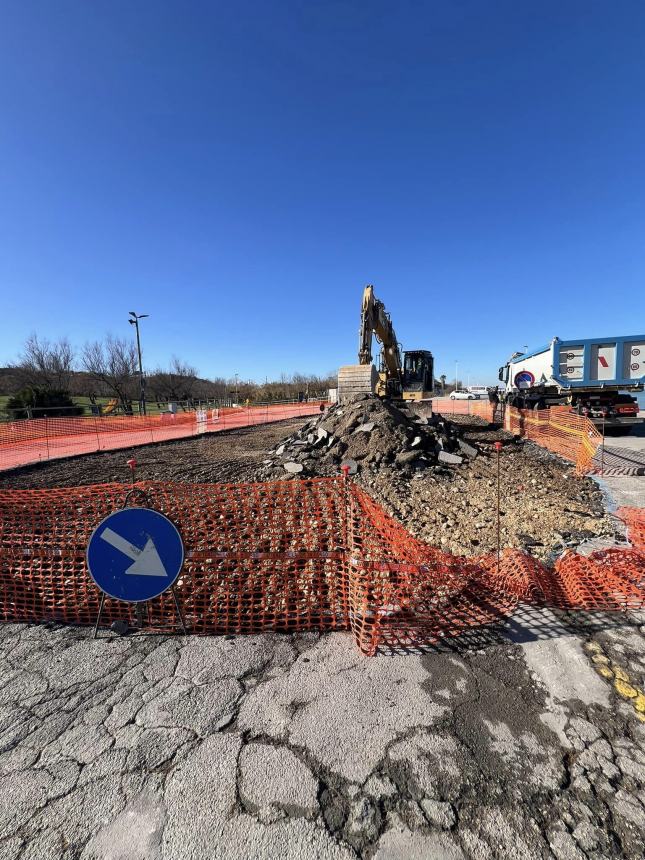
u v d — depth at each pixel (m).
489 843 1.53
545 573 3.70
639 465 8.60
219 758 1.90
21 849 1.55
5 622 3.13
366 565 3.09
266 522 4.34
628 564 3.69
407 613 3.03
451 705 2.21
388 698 2.26
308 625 2.97
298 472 7.93
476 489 7.10
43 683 2.46
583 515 5.45
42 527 3.98
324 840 1.54
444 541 4.74
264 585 3.50
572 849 1.51
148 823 1.62
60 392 27.64
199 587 3.51
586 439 9.24
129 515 2.78
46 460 10.83
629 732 2.02
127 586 2.81
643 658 2.56
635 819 1.60
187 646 2.79
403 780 1.78
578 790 1.73
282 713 2.17
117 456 11.84
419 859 1.47
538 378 14.95
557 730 2.04
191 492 4.49
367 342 12.89
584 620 2.96
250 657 2.64
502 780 1.77
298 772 1.82
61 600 3.35
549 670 2.46
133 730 2.08
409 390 21.75
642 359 12.41
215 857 1.50
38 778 1.83
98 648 2.79
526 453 10.61
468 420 21.25
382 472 8.03
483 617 2.99
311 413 31.47
